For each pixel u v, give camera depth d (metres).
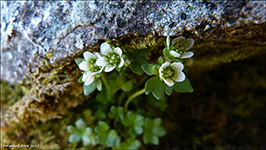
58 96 0.11
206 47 0.10
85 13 0.09
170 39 0.09
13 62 0.11
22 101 0.11
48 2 0.09
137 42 0.09
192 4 0.08
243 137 0.13
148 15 0.08
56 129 0.13
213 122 0.14
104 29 0.09
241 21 0.07
